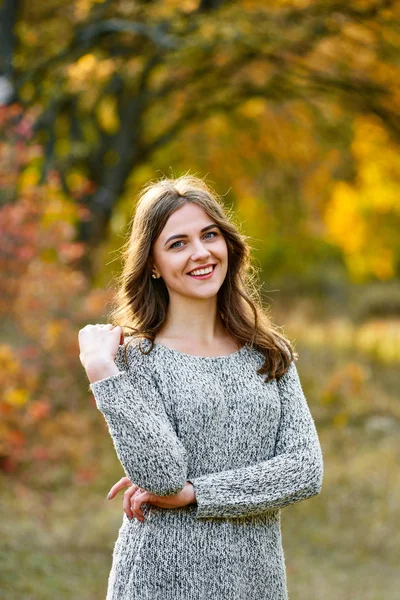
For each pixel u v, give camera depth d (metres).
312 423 3.01
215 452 2.84
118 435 2.70
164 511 2.82
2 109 9.20
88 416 10.12
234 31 10.53
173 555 2.79
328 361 13.32
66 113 13.20
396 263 26.00
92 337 2.85
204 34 10.62
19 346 9.34
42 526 7.20
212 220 2.96
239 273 3.10
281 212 20.44
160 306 3.05
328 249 26.34
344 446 9.87
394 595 6.27
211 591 2.78
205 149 17.56
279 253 24.06
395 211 19.53
